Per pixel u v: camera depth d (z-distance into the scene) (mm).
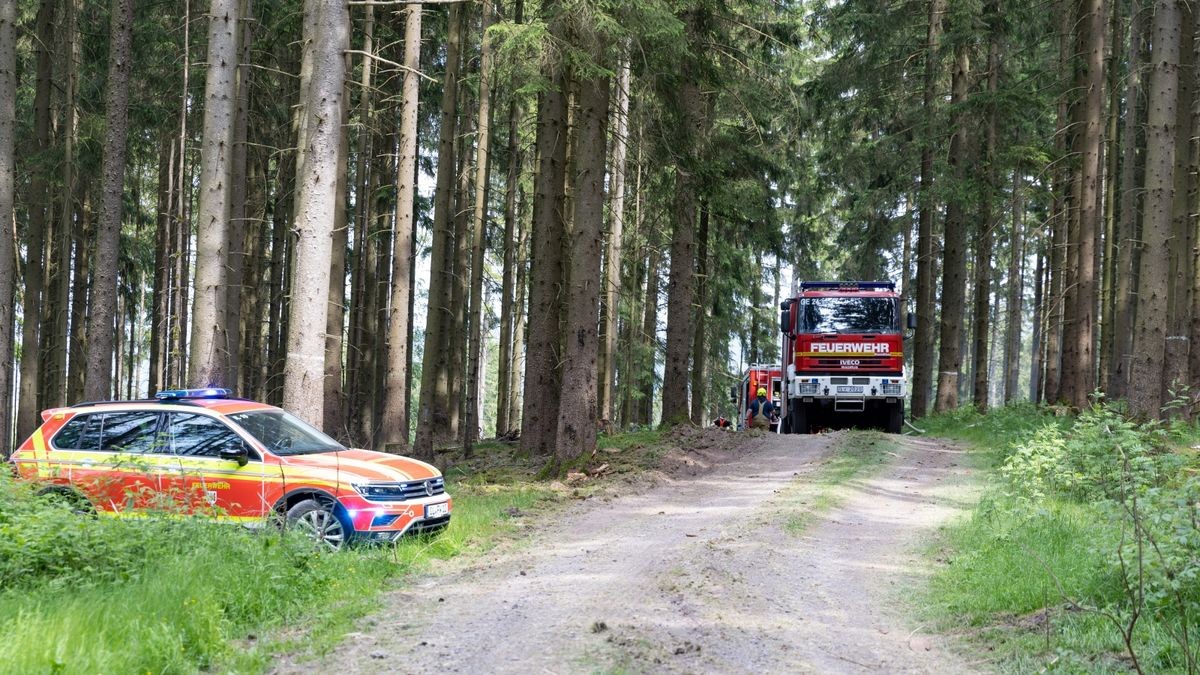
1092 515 11000
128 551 8547
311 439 11680
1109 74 26953
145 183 37375
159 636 6445
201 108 25969
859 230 38000
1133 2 24922
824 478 17031
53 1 23438
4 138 16719
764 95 22641
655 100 18750
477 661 6496
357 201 28250
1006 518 11859
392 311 21656
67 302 24891
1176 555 6934
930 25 30172
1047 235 37156
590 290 17719
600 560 10297
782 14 29328
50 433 11375
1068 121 27000
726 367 42469
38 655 5777
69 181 23297
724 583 8953
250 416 11383
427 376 22156
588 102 17297
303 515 10516
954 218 30578
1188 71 22531
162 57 25281
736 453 20828
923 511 14188
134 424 11266
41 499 9648
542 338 21391
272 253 28781
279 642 6977
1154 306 17531
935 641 7578
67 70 23047
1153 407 17484
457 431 31688
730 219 27734
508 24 15750
